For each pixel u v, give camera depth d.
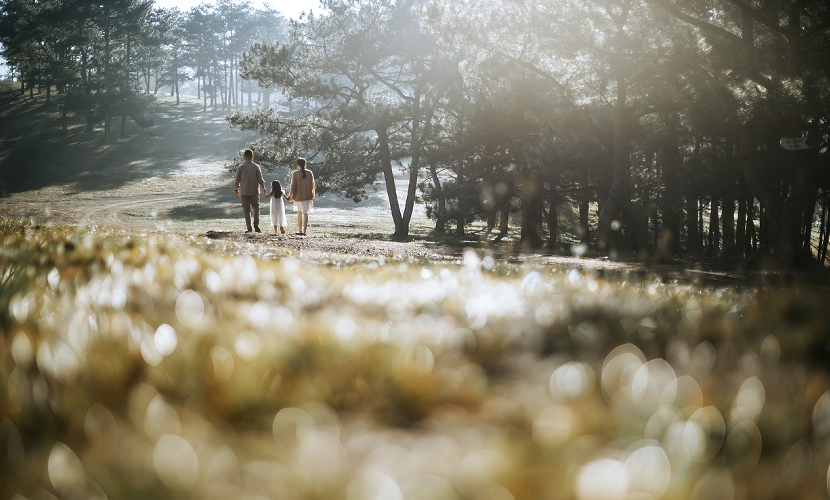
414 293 4.38
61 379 1.75
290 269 5.64
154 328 2.63
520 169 37.09
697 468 1.19
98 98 97.12
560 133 31.97
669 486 1.06
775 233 22.97
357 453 1.28
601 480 1.06
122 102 99.00
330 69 40.50
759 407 1.69
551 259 16.42
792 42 20.88
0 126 106.50
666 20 24.81
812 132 21.97
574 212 60.19
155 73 129.38
